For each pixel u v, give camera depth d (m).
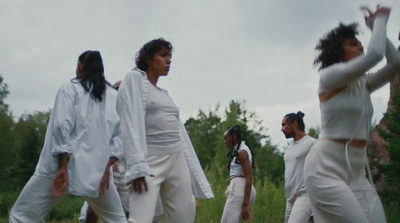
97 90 4.37
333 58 3.66
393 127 12.77
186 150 4.36
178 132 4.09
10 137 48.66
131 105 3.83
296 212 6.00
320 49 3.72
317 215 3.53
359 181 3.53
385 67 3.64
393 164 12.54
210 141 34.91
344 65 3.34
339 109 3.42
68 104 4.23
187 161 4.35
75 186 4.16
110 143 4.42
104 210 4.40
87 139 4.26
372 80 3.66
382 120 14.25
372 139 14.19
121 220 4.44
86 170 4.20
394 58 3.59
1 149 47.88
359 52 3.63
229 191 6.96
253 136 32.75
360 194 3.50
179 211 4.04
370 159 13.21
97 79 4.39
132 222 3.76
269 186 14.11
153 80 4.17
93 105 4.34
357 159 3.48
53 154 4.14
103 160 4.29
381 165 12.70
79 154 4.21
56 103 4.27
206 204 12.50
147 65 4.15
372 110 3.59
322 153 3.49
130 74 3.93
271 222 11.95
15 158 48.28
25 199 4.23
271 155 32.22
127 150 3.73
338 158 3.45
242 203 6.88
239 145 7.05
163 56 4.14
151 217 3.80
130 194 3.87
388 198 12.57
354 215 3.34
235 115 24.94
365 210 3.48
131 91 3.87
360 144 3.49
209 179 15.36
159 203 4.12
